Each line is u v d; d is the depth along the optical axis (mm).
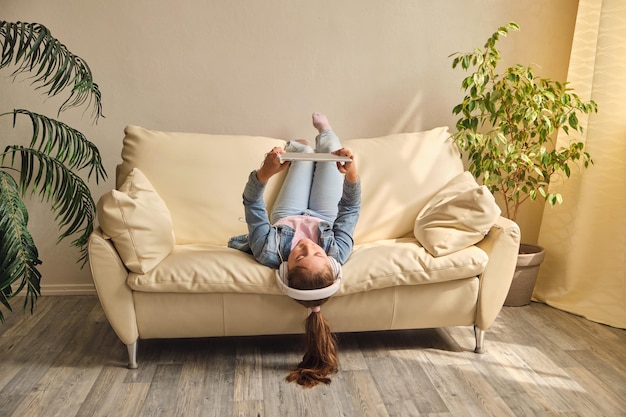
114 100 2961
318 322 2213
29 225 3033
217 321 2277
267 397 2092
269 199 2736
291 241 2332
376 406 2035
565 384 2201
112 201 2154
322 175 2662
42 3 2834
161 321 2254
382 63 3080
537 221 3289
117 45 2910
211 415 1976
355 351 2469
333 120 3111
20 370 2275
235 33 2965
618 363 2385
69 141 2613
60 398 2072
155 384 2176
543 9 3115
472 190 2336
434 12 3061
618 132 2760
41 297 3082
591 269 2879
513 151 2756
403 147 2838
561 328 2740
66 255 3086
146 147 2672
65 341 2541
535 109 2730
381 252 2344
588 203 2861
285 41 3000
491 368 2322
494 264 2365
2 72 2867
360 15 3020
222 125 3053
